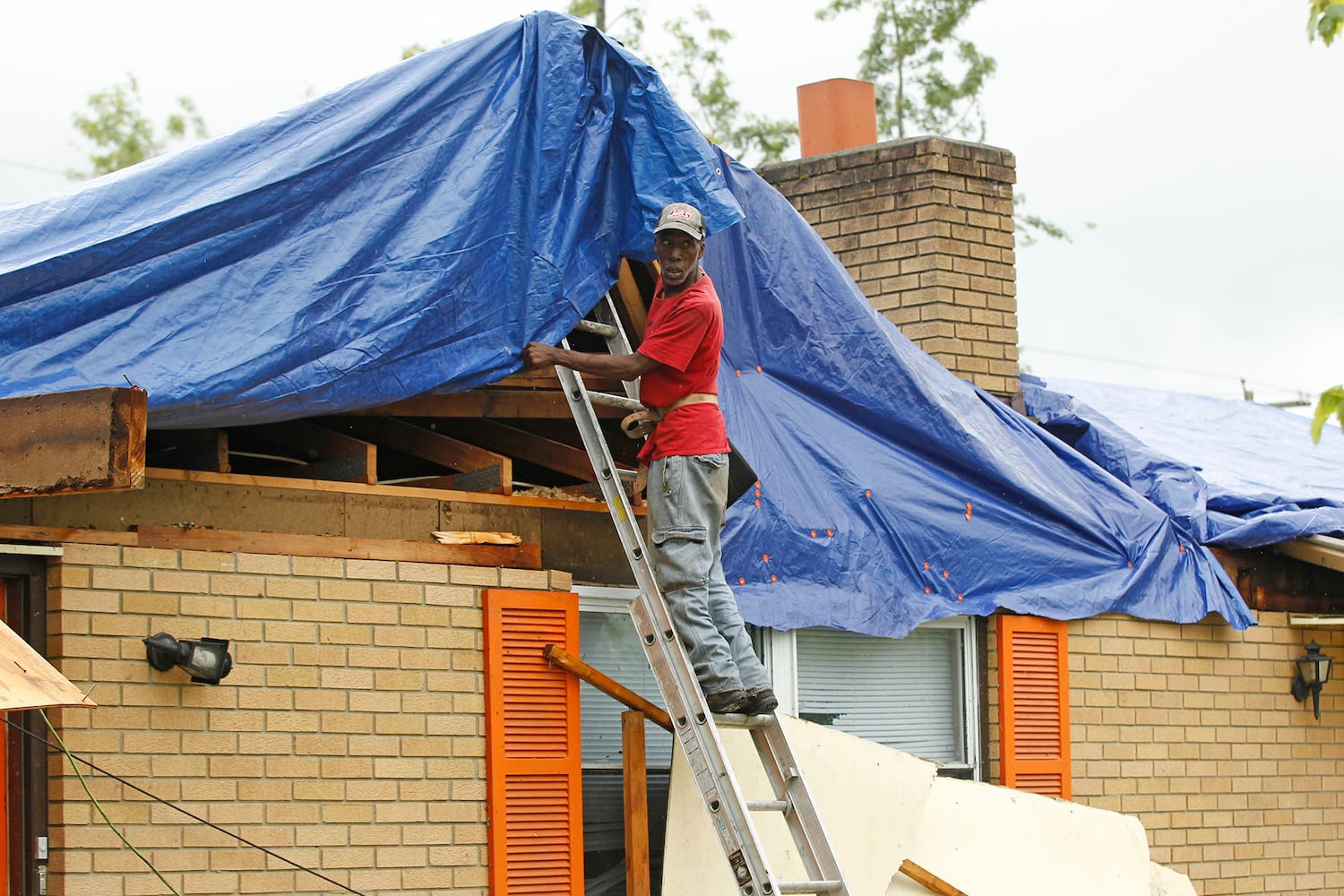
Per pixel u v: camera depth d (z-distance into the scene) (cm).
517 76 771
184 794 668
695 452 691
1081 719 994
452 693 745
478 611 759
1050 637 984
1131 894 891
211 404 674
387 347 715
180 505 696
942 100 2772
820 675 934
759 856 646
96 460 526
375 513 750
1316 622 1078
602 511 832
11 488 543
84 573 658
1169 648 1040
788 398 929
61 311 654
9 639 505
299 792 697
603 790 834
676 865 779
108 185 696
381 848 714
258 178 701
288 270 703
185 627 679
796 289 934
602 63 790
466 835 738
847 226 1157
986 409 1018
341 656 717
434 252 733
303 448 793
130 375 656
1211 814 1043
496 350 746
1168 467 1100
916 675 973
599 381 805
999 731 963
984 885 865
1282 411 1548
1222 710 1060
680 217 693
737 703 686
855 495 917
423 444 818
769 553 881
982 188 1149
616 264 791
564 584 788
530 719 762
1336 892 1096
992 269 1141
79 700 488
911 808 818
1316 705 1094
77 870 639
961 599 945
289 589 707
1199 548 1058
